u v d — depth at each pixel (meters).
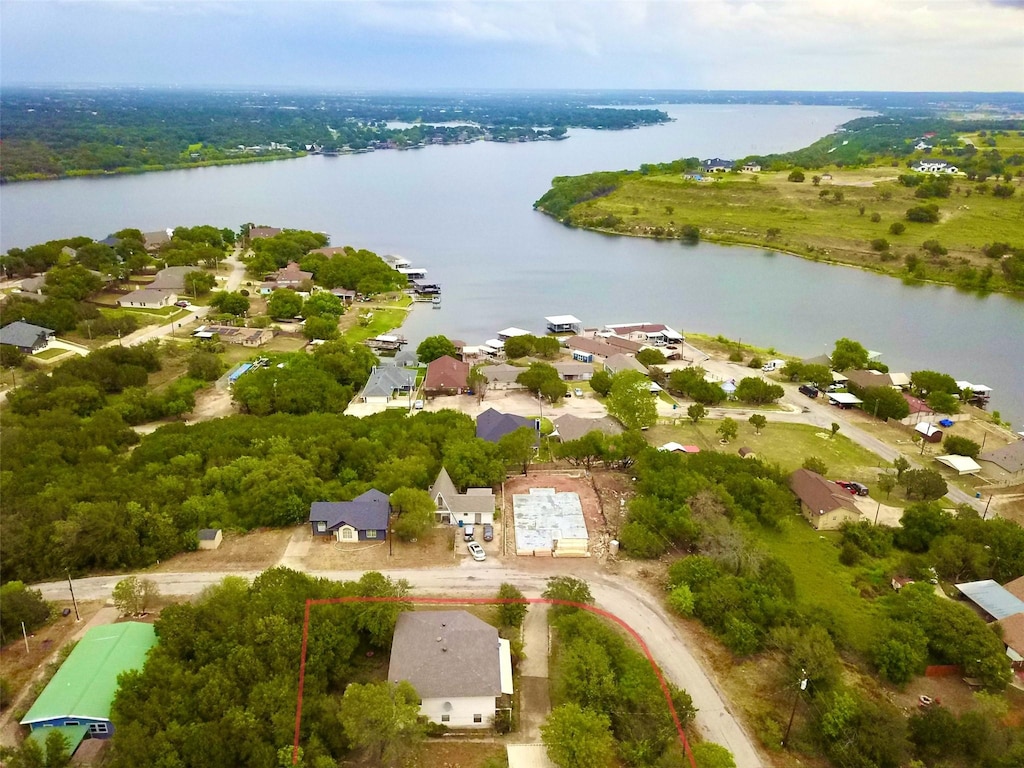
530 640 65.75
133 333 156.38
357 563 76.00
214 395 127.12
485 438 103.31
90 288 177.25
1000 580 78.06
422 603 69.56
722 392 129.62
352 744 51.56
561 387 125.56
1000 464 104.56
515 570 75.88
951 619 66.25
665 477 89.56
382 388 126.12
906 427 122.44
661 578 75.38
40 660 60.47
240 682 54.25
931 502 94.44
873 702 59.34
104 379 123.81
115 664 56.62
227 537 80.06
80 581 71.81
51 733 49.78
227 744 49.72
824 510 88.81
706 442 113.25
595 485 94.69
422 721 54.22
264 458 91.38
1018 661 65.56
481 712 56.12
